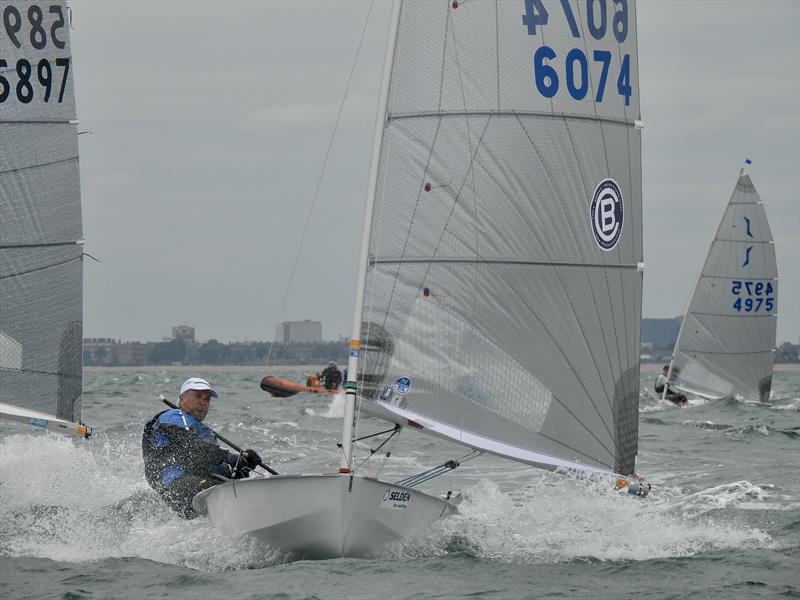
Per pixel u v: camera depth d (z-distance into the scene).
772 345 98.19
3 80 36.69
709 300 97.50
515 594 24.59
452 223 29.86
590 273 31.66
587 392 31.58
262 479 27.31
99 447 49.72
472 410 30.03
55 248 37.56
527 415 30.77
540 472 44.78
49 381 37.38
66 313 37.75
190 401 32.47
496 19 30.41
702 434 65.81
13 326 36.78
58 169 37.62
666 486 42.16
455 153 29.94
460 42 30.03
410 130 29.56
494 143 30.33
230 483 27.88
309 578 25.69
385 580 25.56
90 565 27.06
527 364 30.77
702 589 25.36
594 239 31.73
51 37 37.44
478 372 30.08
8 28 36.75
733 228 96.88
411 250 29.48
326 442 56.62
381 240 29.23
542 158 30.94
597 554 28.81
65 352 37.69
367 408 28.91
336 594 24.31
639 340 32.62
